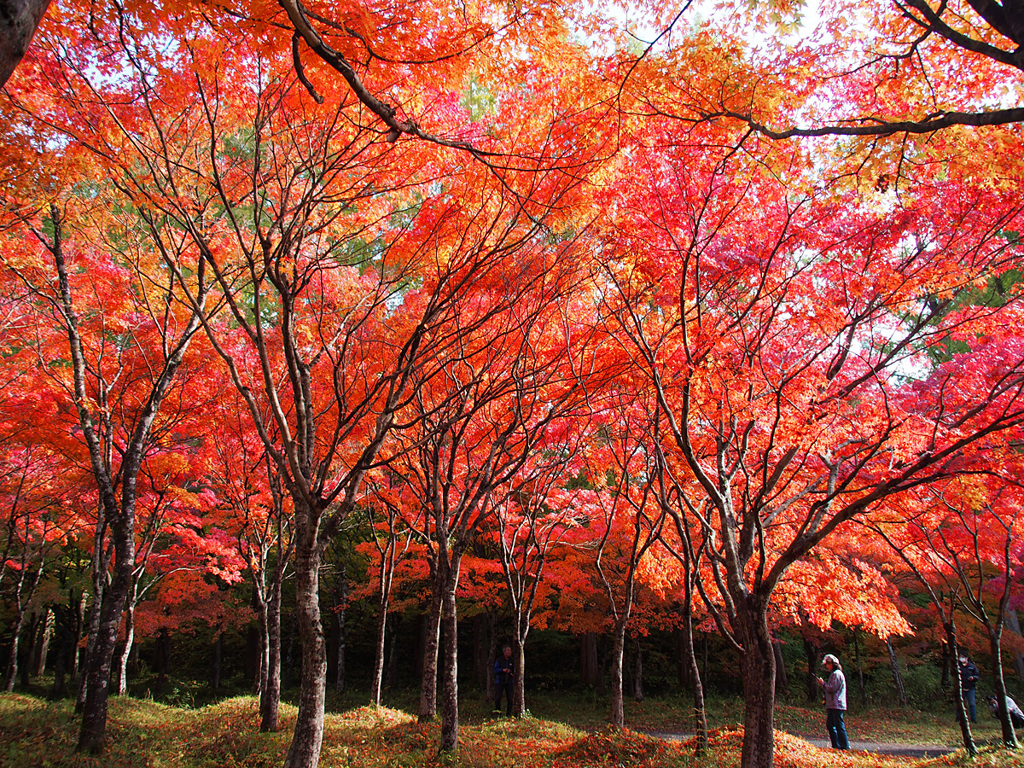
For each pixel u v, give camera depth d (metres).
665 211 6.59
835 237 6.64
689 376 6.32
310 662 5.39
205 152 6.78
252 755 8.46
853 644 22.08
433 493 10.32
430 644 11.21
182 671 28.16
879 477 7.48
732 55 4.83
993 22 3.33
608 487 13.09
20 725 8.96
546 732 11.42
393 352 8.39
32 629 21.95
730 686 24.39
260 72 4.92
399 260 6.97
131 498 8.90
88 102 5.57
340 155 5.43
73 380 9.48
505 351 8.19
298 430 6.13
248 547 13.95
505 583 16.95
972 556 10.67
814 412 6.48
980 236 6.29
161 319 9.97
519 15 4.45
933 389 7.53
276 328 9.88
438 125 6.11
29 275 8.80
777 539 8.91
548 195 5.95
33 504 13.91
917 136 5.18
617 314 7.26
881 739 15.39
